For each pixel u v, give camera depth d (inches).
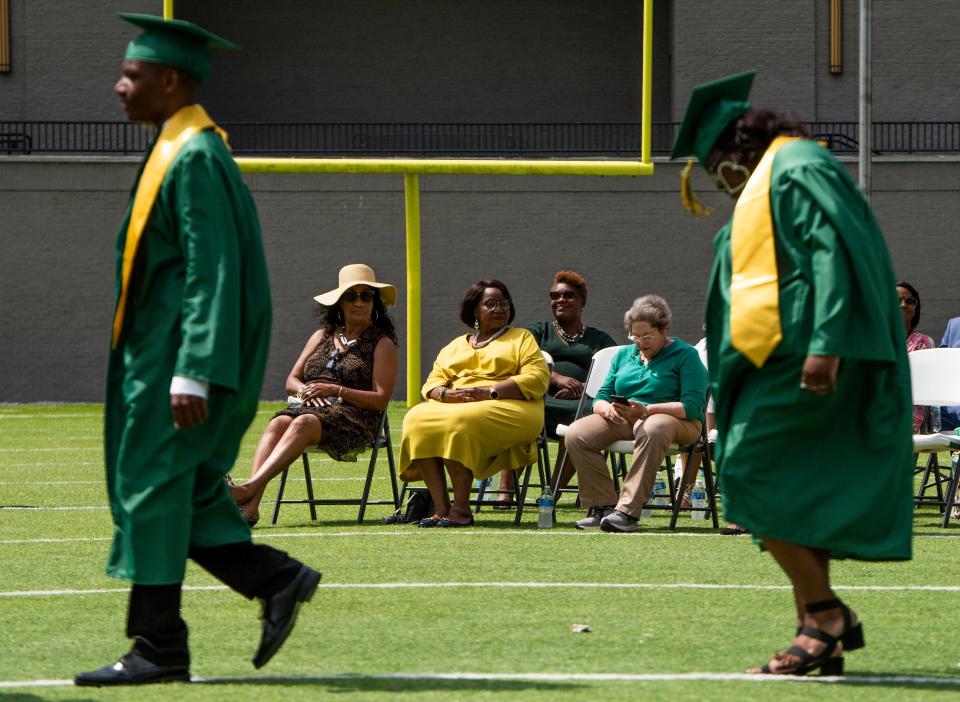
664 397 702.5
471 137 2436.0
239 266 338.6
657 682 351.9
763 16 2215.8
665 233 2119.8
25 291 2094.0
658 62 2400.3
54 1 2192.4
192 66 353.4
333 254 2116.1
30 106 2193.7
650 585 519.8
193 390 328.5
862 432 341.7
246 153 2246.6
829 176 336.8
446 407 710.5
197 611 465.7
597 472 708.7
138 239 343.0
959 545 642.2
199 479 347.9
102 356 2098.9
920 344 836.0
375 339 744.3
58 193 2090.3
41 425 1595.7
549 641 413.4
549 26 2436.0
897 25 2252.7
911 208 2089.1
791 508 339.0
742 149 354.0
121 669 348.8
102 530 688.4
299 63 2438.5
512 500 816.3
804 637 358.9
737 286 343.6
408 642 412.2
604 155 2194.9
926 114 2253.9
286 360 2110.0
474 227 2124.8
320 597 492.1
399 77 2444.6
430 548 623.2
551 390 839.1
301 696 333.7
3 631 430.6
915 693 336.8
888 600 488.1
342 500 732.0
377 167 1576.0
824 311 326.0
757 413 343.0
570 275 864.9
